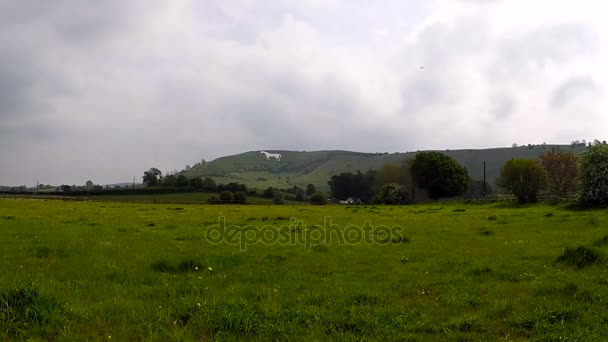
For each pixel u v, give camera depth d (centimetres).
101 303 1038
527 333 923
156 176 16100
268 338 870
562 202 6272
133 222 3725
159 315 955
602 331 912
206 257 1836
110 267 1612
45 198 9400
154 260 1764
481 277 1491
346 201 15412
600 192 5050
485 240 2542
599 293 1173
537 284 1323
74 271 1520
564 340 862
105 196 12119
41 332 859
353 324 961
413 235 2902
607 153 5122
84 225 3328
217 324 906
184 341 816
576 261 1606
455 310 1095
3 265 1619
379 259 1947
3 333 842
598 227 3009
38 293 971
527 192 6919
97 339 831
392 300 1183
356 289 1289
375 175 15562
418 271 1652
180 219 4162
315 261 1889
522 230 3019
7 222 3350
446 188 10619
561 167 9544
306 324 952
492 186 16838
